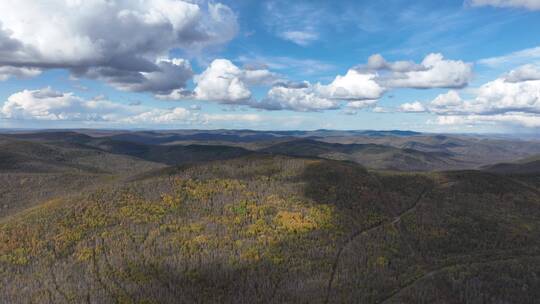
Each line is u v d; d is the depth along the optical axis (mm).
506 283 175875
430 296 167000
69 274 182750
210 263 190625
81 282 177875
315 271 187750
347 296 170125
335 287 176500
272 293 173875
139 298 169375
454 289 172000
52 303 165250
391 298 167250
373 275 185375
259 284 178750
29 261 190250
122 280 179500
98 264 189000
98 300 167250
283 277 183375
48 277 181000
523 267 187250
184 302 168375
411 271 190125
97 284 176750
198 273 184375
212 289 176375
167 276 182500
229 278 182500
